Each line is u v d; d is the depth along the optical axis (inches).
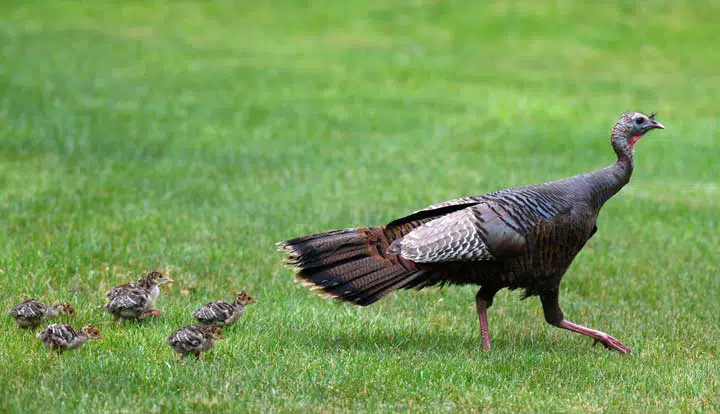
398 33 1635.1
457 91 1206.9
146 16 1743.4
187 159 773.9
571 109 1114.1
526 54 1502.2
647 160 876.6
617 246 572.1
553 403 313.1
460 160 830.5
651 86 1307.8
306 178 724.7
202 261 491.2
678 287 494.0
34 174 677.3
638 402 318.7
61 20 1668.3
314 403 303.9
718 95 1256.2
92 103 1010.7
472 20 1684.3
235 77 1233.4
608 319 438.0
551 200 369.1
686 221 641.0
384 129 963.3
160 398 301.7
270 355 351.6
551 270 373.4
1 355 335.0
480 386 326.3
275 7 1822.1
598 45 1562.5
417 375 335.0
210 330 344.5
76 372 320.2
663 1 1761.8
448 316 430.3
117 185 660.1
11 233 522.9
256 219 583.5
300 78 1248.8
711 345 400.8
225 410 295.0
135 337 366.0
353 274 362.9
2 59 1268.5
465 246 358.3
